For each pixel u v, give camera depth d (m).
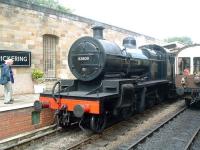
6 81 9.59
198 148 7.72
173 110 13.34
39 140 8.14
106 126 9.75
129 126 9.94
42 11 13.52
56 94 8.61
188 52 14.27
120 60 9.62
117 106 8.73
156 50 15.02
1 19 11.62
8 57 11.91
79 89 9.56
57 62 14.90
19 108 8.44
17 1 12.23
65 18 14.97
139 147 7.64
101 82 8.91
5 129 8.03
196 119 11.36
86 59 9.12
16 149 7.41
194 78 13.56
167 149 7.57
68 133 8.95
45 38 14.20
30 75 13.09
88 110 7.96
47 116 9.52
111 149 7.48
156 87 13.50
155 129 9.23
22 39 12.61
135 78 10.84
